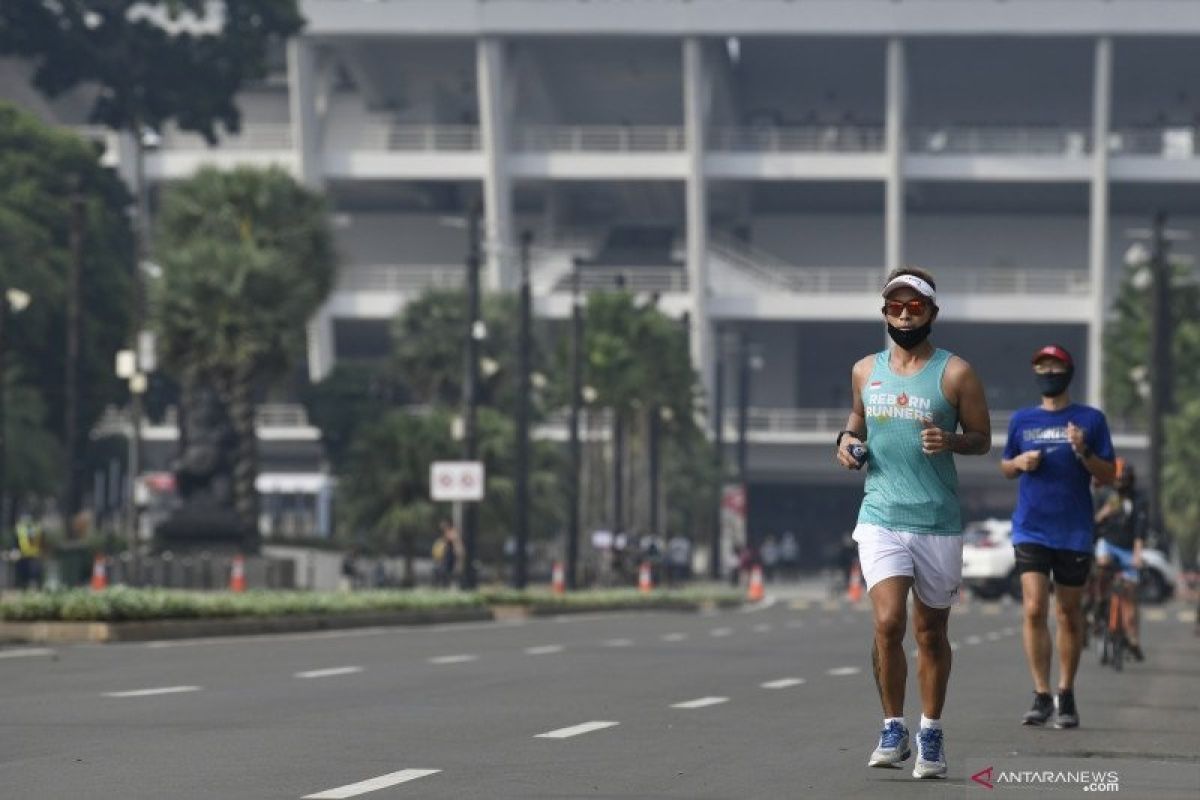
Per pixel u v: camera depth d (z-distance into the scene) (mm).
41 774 24922
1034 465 34031
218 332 139875
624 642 64938
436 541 163625
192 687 40656
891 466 24828
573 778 25094
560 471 170250
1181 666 53219
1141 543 53219
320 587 163625
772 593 183875
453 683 42750
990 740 30953
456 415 166875
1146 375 148125
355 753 27734
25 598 64500
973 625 88875
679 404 187500
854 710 36531
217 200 149250
